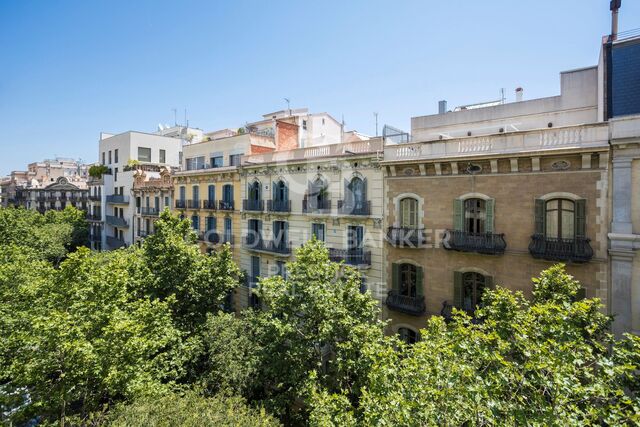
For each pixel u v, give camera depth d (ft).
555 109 60.90
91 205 156.25
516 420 21.81
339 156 63.82
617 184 39.01
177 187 106.11
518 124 64.13
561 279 36.29
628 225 38.37
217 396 37.93
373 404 27.27
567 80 60.03
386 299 57.52
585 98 58.23
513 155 44.65
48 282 44.65
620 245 38.75
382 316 59.16
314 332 44.45
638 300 38.27
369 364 36.99
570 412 22.72
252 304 82.84
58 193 215.51
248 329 55.98
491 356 25.66
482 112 67.87
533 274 44.78
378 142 59.52
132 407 33.09
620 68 45.60
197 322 61.26
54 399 37.09
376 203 59.57
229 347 50.98
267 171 77.92
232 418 31.17
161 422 29.89
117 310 43.60
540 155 42.93
